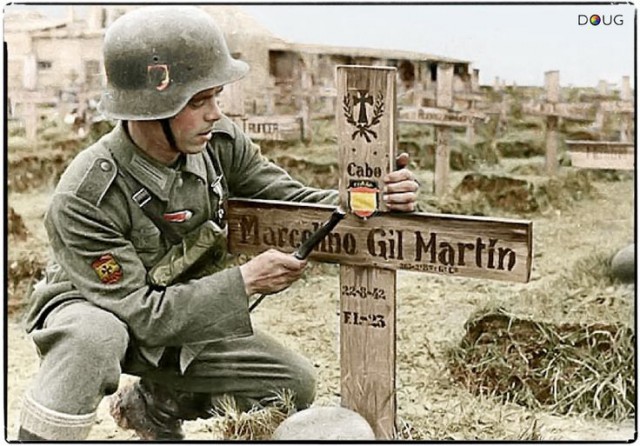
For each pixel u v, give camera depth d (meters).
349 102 4.45
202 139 4.52
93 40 7.29
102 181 4.51
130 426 5.06
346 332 4.60
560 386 5.41
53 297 4.63
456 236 4.37
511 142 7.84
